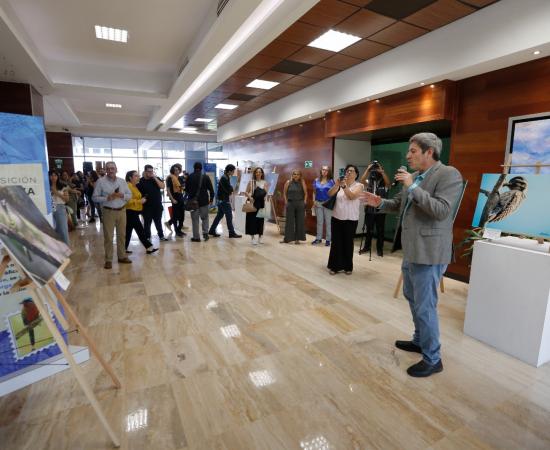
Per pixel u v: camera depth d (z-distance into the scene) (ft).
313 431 5.76
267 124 27.96
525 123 11.86
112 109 38.52
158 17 16.06
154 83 25.50
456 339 9.01
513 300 8.06
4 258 5.16
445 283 13.94
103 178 15.06
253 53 16.15
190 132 46.52
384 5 11.80
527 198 8.48
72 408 6.26
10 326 6.75
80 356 7.72
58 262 5.74
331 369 7.61
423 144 6.98
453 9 11.92
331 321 10.06
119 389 6.82
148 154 49.26
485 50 11.84
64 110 30.96
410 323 9.98
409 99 15.81
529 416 6.15
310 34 14.19
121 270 15.16
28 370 6.95
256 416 6.11
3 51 15.08
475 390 6.89
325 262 16.88
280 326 9.71
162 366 7.66
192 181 21.18
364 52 16.08
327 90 20.39
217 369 7.56
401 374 7.43
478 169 13.57
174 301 11.54
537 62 11.53
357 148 23.50
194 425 5.88
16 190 5.64
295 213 21.21
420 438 5.61
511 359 8.05
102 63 23.13
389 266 16.34
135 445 5.42
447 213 6.60
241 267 15.81
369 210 18.34
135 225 17.61
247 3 11.41
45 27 17.02
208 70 19.30
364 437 5.63
